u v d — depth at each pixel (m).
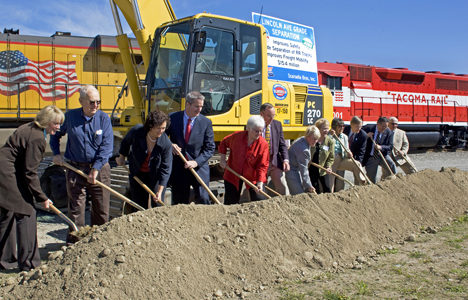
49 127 4.32
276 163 6.25
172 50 7.39
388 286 3.88
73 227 4.57
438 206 6.93
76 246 3.82
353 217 5.40
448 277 4.10
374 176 8.24
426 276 4.15
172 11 8.95
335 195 5.64
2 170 4.22
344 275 4.21
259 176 5.54
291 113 8.77
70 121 4.90
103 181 5.08
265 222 4.55
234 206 4.86
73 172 4.93
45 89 10.90
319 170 6.95
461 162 15.78
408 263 4.55
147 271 3.54
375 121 17.61
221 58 7.41
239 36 7.63
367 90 17.48
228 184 5.71
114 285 3.35
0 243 4.54
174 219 4.22
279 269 4.12
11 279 3.79
